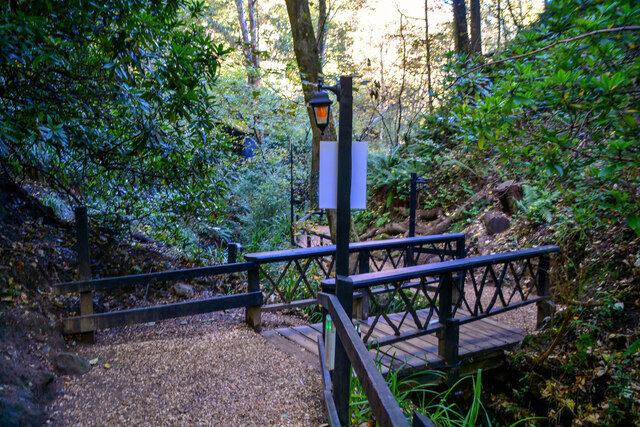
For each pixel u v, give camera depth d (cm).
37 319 315
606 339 354
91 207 489
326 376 273
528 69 202
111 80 309
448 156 870
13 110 310
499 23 1261
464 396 379
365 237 977
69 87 331
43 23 261
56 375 277
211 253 593
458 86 268
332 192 230
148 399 268
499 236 677
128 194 475
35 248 387
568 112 200
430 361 349
